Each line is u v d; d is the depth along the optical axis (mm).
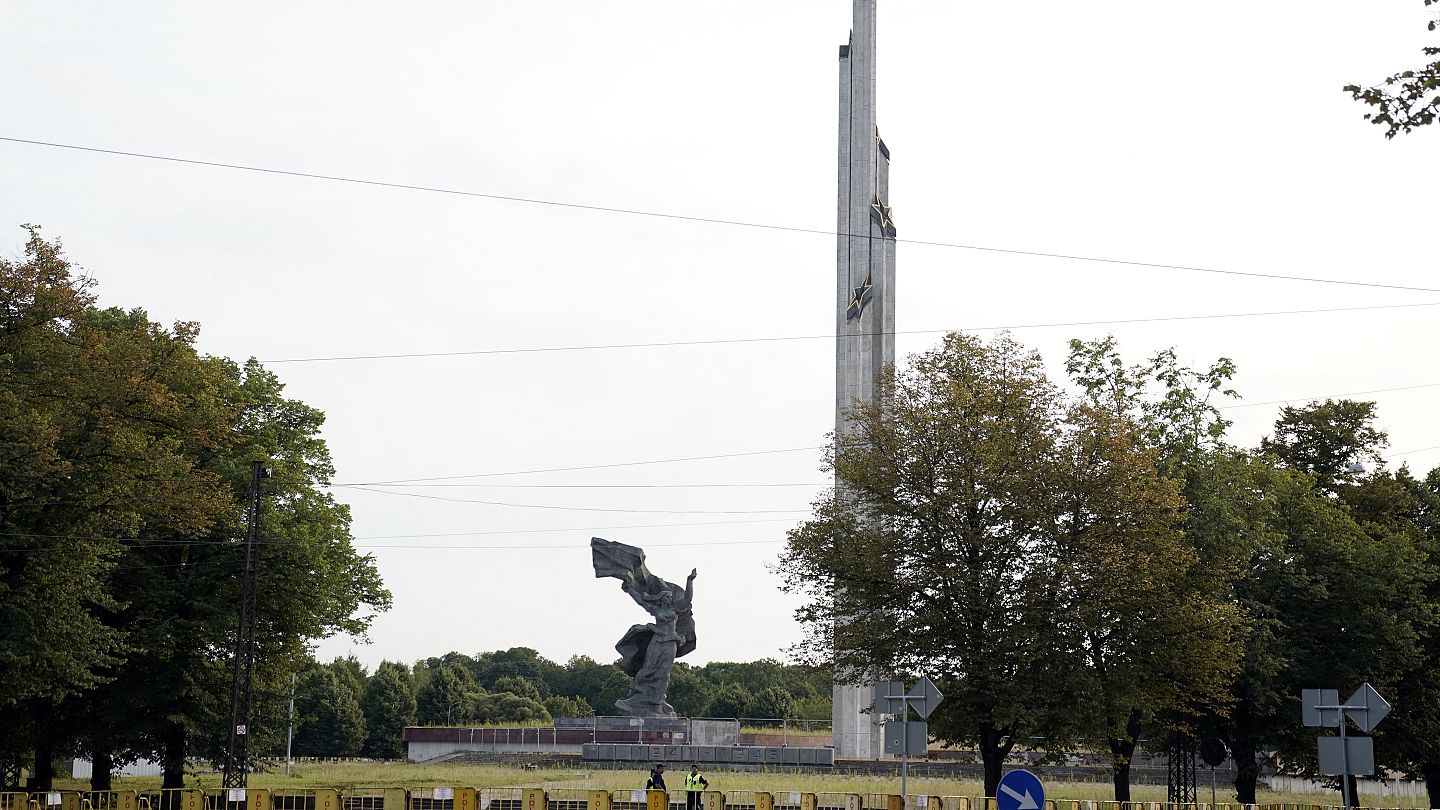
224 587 58969
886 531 46125
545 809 47031
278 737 64250
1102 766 82812
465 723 153500
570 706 185750
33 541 46219
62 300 47344
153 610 57156
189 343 53156
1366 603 54562
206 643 58031
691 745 86750
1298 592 53906
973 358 47656
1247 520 51875
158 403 48531
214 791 42812
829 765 82125
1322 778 60938
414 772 81875
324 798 43500
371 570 67500
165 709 58312
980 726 44500
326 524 64312
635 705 100688
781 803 48531
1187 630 44531
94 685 49031
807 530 46406
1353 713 26828
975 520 44969
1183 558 44781
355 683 151125
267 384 66125
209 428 51969
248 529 57844
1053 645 43094
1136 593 44062
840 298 104938
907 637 43781
